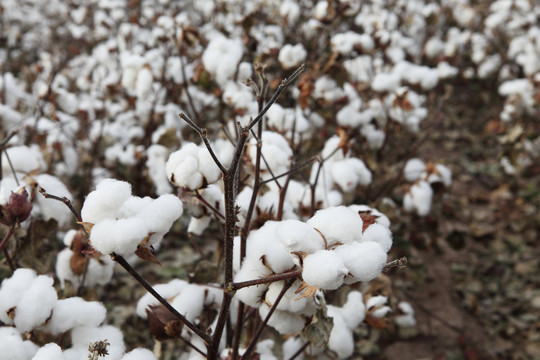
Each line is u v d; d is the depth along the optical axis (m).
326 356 1.62
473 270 3.51
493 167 4.91
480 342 2.91
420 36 5.30
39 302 1.20
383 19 4.28
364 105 3.04
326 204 1.89
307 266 0.94
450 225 4.02
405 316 2.58
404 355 2.75
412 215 2.87
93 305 1.30
